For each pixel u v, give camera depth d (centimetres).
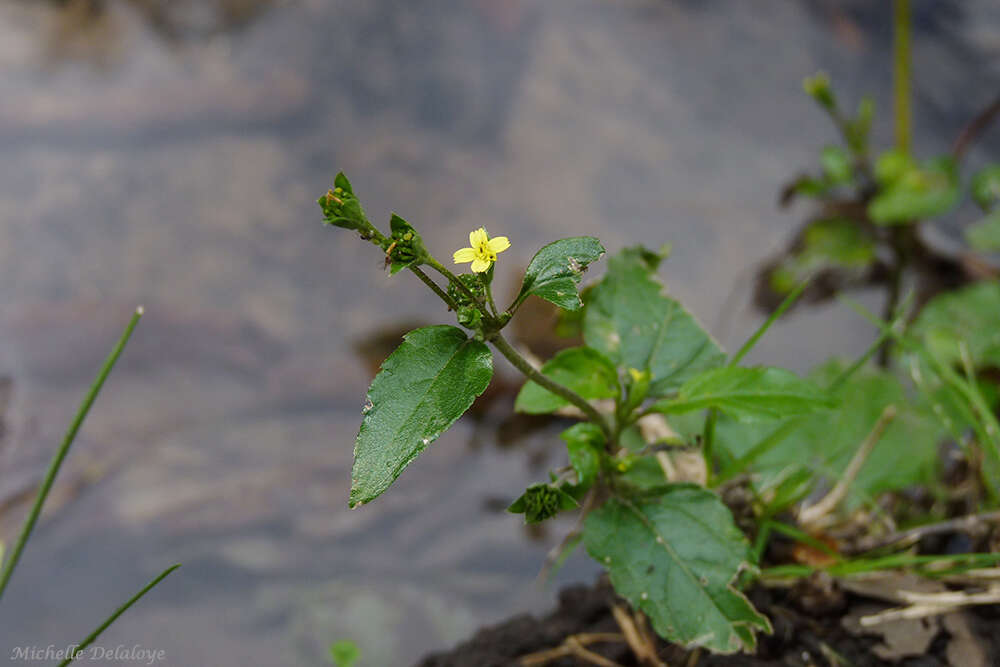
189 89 116
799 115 111
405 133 110
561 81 119
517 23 131
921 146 104
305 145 108
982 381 64
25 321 83
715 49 125
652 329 56
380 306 86
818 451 60
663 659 55
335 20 132
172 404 77
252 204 99
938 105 112
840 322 83
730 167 103
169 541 67
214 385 79
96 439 73
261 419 76
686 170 102
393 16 133
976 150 104
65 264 90
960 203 96
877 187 94
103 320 83
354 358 81
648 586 53
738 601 53
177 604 65
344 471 73
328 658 63
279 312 86
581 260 50
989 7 130
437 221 95
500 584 65
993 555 55
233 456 73
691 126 110
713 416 56
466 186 100
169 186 102
